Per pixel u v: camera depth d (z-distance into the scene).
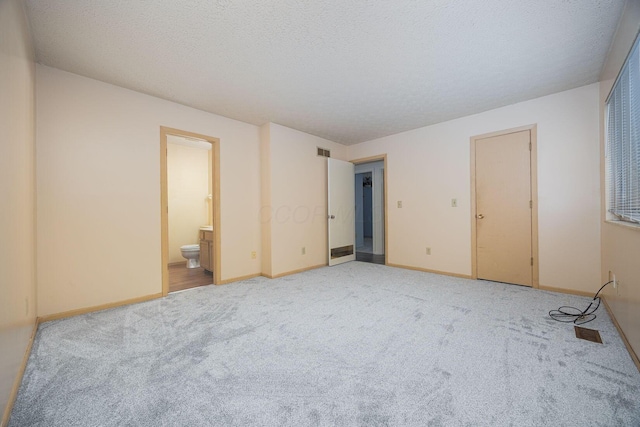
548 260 3.01
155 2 1.61
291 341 1.89
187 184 5.19
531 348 1.75
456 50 2.12
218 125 3.50
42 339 1.93
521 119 3.15
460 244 3.69
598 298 2.67
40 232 2.25
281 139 3.95
